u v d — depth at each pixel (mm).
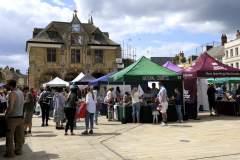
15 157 5859
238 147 6496
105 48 34750
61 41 33219
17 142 6102
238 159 5355
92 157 5746
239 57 40656
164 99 10898
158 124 11445
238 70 13234
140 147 6719
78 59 33969
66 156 5875
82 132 9148
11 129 5887
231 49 43375
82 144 7223
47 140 7926
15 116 5945
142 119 12117
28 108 8852
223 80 22219
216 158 5453
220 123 11211
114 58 35094
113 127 10812
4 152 6434
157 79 12047
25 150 6566
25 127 8828
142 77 11922
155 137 8188
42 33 33344
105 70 34688
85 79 21766
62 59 33062
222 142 7164
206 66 13453
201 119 12930
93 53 34406
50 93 11758
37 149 6664
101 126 11234
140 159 5504
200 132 8984
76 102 8977
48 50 32656
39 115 17344
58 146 7000
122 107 12492
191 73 13133
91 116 9227
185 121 12391
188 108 13453
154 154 5926
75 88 9078
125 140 7754
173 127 10406
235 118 12969
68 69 33250
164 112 10930
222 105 15305
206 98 18141
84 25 37594
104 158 5641
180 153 5973
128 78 11859
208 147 6562
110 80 13797
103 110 17016
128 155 5875
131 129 10094
